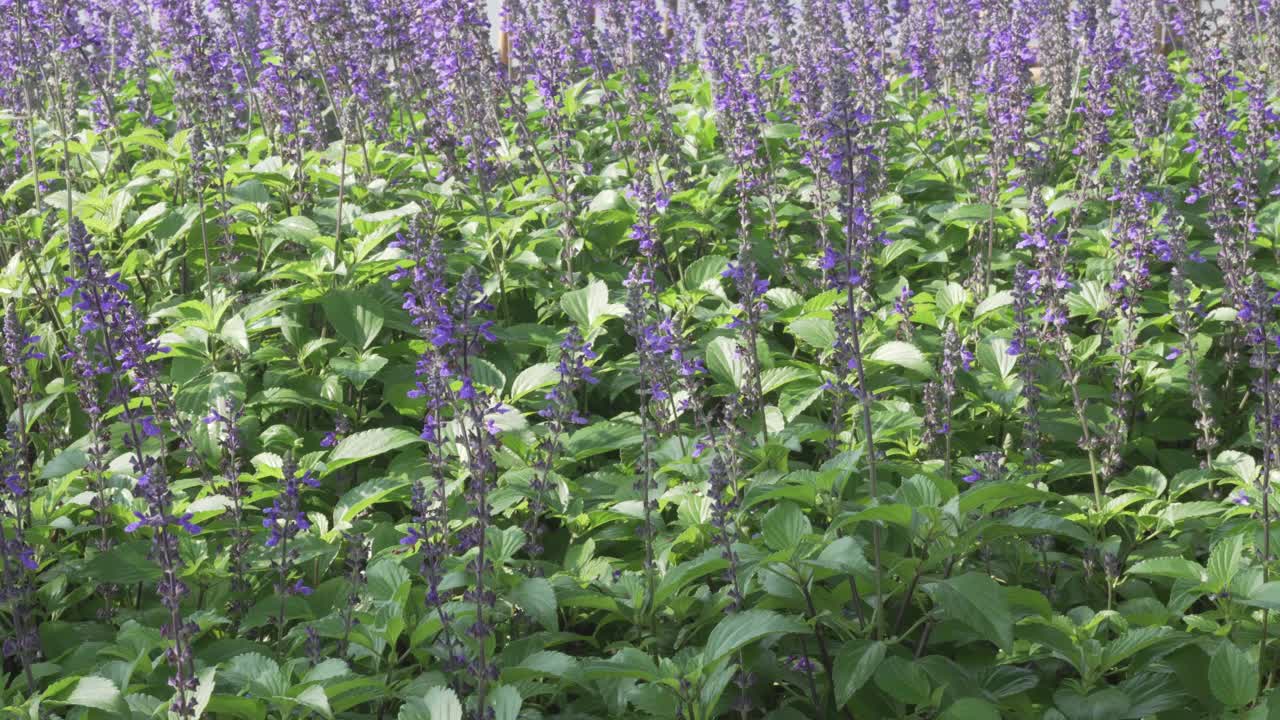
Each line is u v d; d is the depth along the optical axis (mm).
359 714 1438
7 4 2094
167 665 1485
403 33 2406
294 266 2049
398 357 2006
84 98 3311
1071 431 1857
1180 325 1832
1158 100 2328
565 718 1438
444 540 1522
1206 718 1435
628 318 1613
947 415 1679
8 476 1571
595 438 1766
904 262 2363
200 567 1589
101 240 2180
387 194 2461
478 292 1399
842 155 1468
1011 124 2332
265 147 2699
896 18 3127
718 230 2291
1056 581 1643
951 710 1359
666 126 2572
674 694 1369
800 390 1870
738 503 1585
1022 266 1730
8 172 2586
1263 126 2096
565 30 2834
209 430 1801
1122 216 1912
